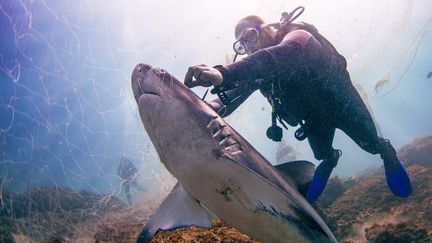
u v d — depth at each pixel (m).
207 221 2.84
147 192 7.46
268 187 2.16
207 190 2.17
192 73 1.98
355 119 3.86
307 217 2.26
